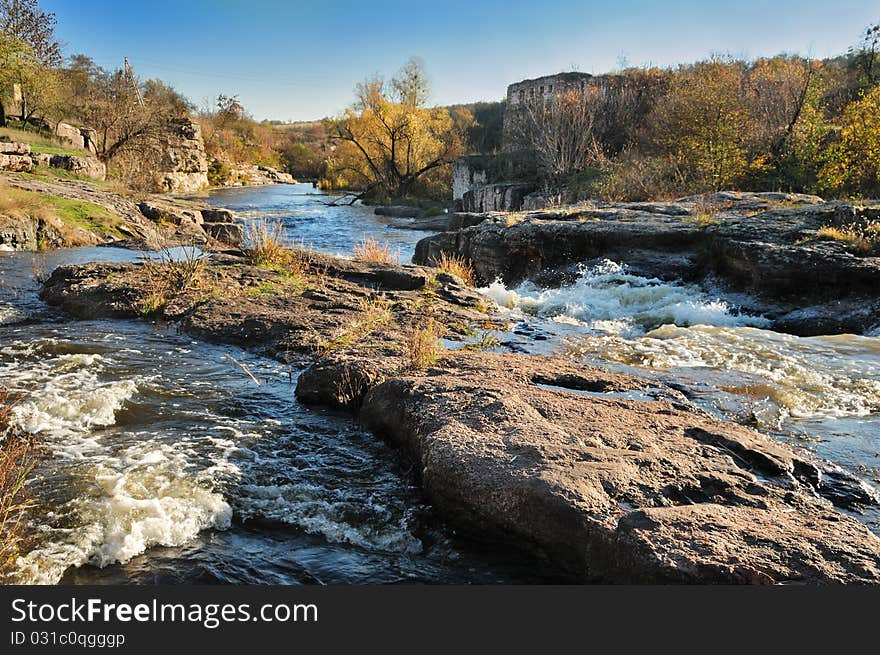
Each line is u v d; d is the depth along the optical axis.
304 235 26.25
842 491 4.15
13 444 4.67
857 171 18.12
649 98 34.81
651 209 15.34
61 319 8.90
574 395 5.39
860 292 9.59
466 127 66.44
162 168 48.34
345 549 3.70
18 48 31.00
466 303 10.19
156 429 5.21
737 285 11.18
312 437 5.19
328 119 55.50
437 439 4.31
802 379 6.47
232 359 7.14
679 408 5.40
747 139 22.88
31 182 20.52
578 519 3.41
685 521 3.30
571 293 12.00
